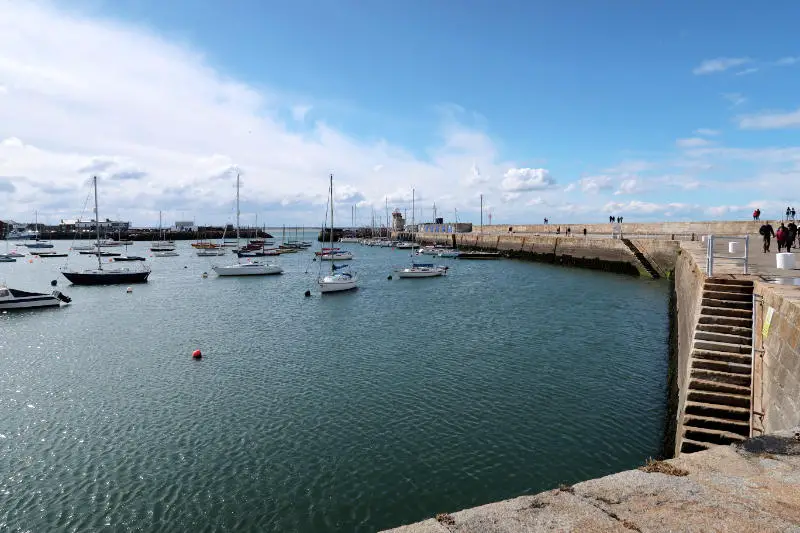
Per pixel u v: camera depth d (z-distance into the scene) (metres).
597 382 19.70
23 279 62.75
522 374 20.89
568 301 39.25
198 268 76.75
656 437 14.91
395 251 112.31
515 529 3.86
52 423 16.77
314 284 56.09
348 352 25.23
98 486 12.91
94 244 135.62
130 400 18.84
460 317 34.09
